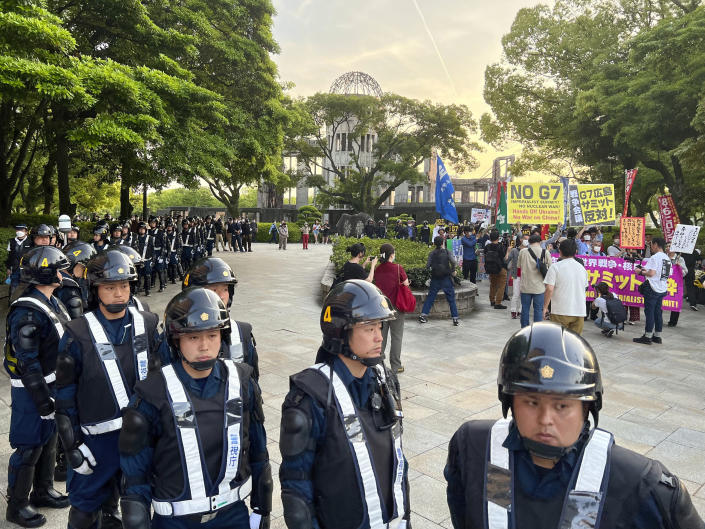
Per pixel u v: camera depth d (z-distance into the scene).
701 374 7.02
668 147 21.94
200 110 15.04
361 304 1.98
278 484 3.99
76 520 2.89
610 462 1.36
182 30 16.75
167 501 2.09
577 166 31.56
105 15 13.98
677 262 10.29
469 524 1.44
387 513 1.96
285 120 20.53
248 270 18.75
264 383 6.25
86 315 3.01
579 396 1.29
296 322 9.91
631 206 32.19
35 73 9.10
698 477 4.21
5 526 3.44
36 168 27.69
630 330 9.98
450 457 1.58
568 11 27.22
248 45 18.73
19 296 3.46
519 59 28.27
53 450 3.69
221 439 2.15
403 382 6.45
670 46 18.73
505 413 1.50
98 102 11.34
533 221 12.86
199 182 16.86
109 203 44.06
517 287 10.75
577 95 24.14
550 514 1.35
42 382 3.22
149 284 13.58
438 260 9.78
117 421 2.90
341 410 1.93
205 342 2.13
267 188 56.50
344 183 46.59
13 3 8.93
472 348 8.17
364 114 43.06
